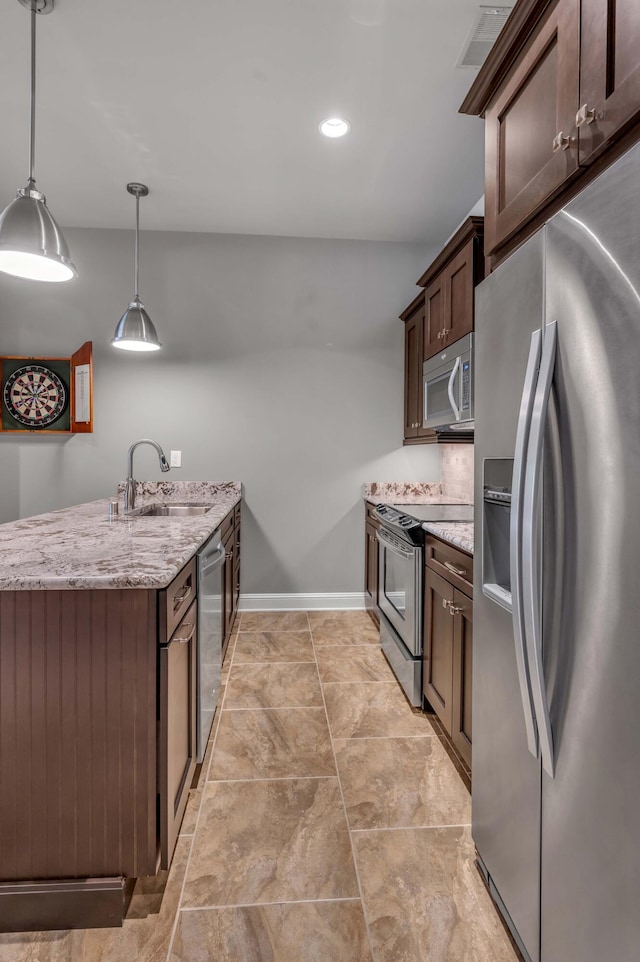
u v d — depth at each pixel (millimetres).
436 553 2039
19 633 1178
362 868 1358
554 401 901
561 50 980
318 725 2092
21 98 2160
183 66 1975
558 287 892
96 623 1182
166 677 1202
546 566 918
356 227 3381
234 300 3529
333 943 1148
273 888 1294
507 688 1118
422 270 3625
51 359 3393
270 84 2068
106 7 1712
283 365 3574
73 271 1716
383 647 2844
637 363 698
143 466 3498
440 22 1770
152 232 3455
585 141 905
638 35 775
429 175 2742
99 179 2797
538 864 981
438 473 3697
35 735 1184
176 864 1368
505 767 1131
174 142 2457
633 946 714
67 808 1192
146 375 3486
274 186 2861
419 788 1695
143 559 1347
